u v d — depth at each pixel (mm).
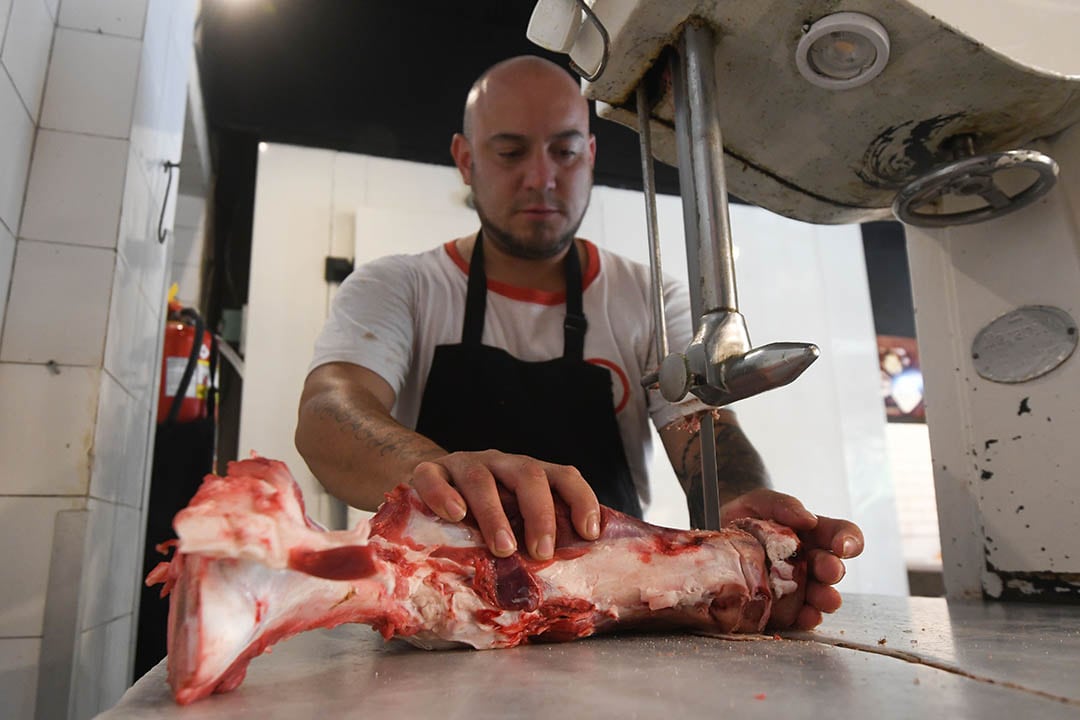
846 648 677
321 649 707
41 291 1226
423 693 480
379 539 674
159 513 1903
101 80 1336
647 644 720
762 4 847
